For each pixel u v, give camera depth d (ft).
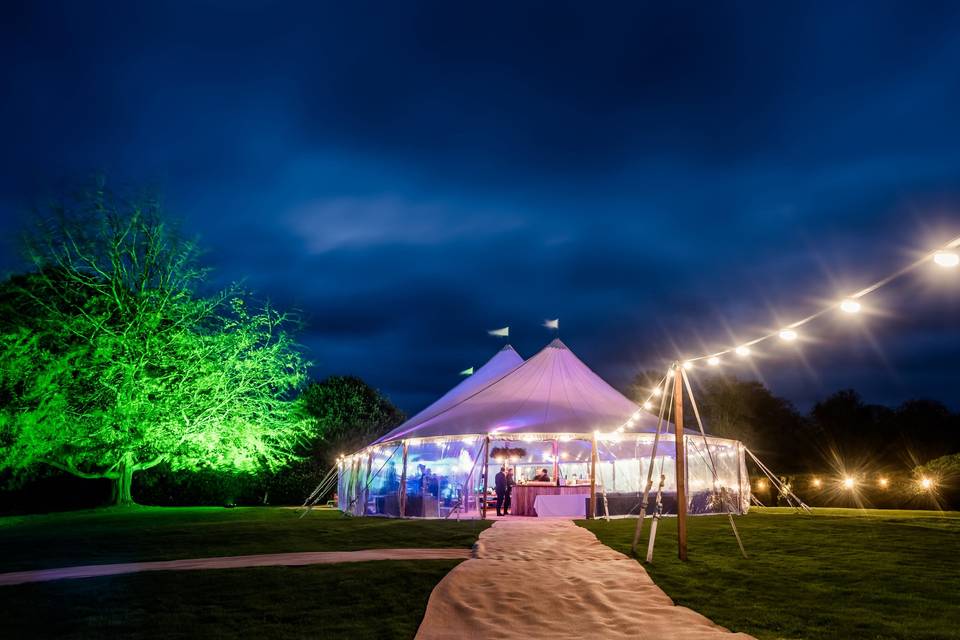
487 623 23.21
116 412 76.18
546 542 39.32
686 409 157.28
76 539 45.27
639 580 28.48
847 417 154.51
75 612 25.46
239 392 86.17
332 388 139.74
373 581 29.58
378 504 69.15
